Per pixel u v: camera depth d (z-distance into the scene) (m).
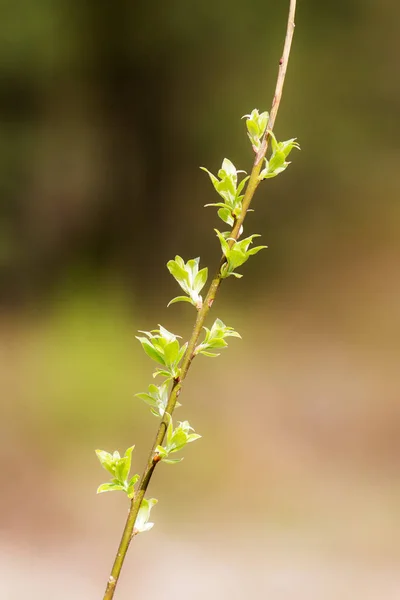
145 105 9.14
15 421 5.09
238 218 0.84
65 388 5.41
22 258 8.59
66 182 9.02
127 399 5.42
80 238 8.95
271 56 9.19
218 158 9.39
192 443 5.05
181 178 9.35
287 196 9.89
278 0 9.07
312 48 9.41
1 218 8.66
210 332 0.84
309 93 9.58
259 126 0.84
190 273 0.84
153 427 5.25
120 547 0.83
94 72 8.88
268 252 9.43
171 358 0.84
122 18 8.62
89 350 6.13
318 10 9.33
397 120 9.91
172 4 8.66
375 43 9.69
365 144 9.93
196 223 9.34
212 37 8.97
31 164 8.82
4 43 8.26
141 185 9.27
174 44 8.95
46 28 8.33
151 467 0.84
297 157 9.76
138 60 8.95
